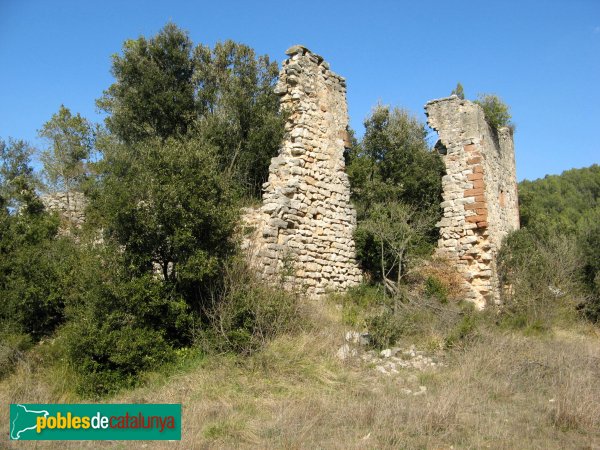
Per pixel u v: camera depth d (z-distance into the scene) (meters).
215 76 23.16
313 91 16.27
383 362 10.90
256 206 16.00
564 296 18.81
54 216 16.95
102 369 9.81
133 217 10.48
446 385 9.41
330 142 16.50
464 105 20.27
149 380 9.66
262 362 9.97
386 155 22.30
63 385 9.70
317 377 9.73
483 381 9.80
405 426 7.34
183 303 10.52
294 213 14.70
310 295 14.49
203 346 10.45
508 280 19.25
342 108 17.28
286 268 12.62
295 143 15.48
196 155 11.20
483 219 19.02
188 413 8.12
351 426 7.48
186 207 10.67
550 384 9.84
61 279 12.29
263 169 19.39
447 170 20.28
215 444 6.86
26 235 13.84
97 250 10.60
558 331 16.73
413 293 16.19
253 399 8.77
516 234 20.33
